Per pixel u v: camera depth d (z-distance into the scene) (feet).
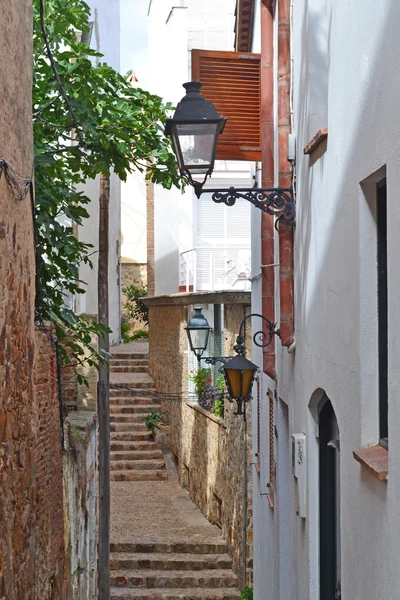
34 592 23.41
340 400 22.88
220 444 69.41
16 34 21.79
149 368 114.52
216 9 100.22
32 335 23.89
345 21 22.06
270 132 39.06
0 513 19.13
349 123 21.56
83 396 48.49
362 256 20.48
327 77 27.20
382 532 18.66
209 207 97.25
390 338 17.71
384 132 18.19
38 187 36.68
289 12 32.89
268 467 46.14
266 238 40.06
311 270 27.53
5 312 19.95
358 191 20.58
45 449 34.06
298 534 30.83
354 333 21.13
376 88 18.84
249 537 59.26
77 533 41.68
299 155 29.91
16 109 21.80
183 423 88.48
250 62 43.75
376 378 20.39
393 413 17.53
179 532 71.31
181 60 99.09
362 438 20.35
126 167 40.37
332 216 23.89
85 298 73.26
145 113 41.37
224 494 67.97
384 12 18.16
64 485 38.37
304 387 29.12
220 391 69.26
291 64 32.81
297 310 30.99
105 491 50.72
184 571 65.21
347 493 22.06
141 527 73.15
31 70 24.66
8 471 20.11
